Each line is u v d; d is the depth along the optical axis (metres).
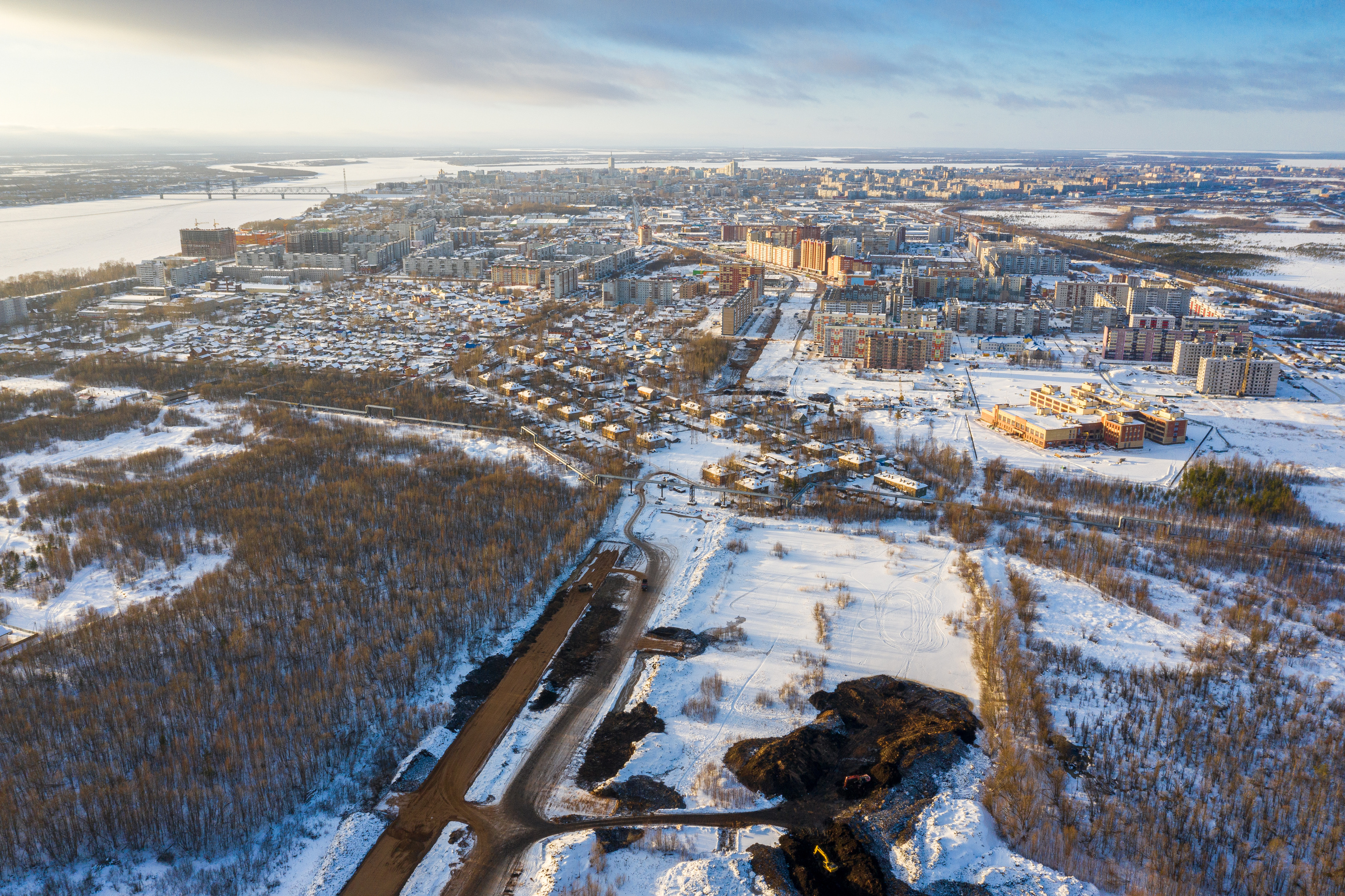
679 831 187.25
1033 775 199.88
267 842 186.00
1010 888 169.38
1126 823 186.75
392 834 190.25
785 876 173.88
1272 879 172.12
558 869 175.38
